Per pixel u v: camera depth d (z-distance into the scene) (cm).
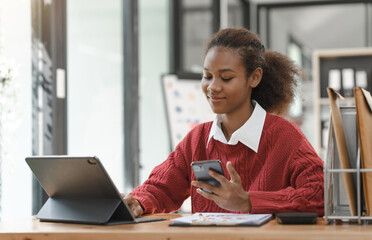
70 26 333
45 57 294
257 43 162
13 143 269
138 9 418
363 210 130
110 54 384
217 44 156
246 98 159
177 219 128
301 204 137
